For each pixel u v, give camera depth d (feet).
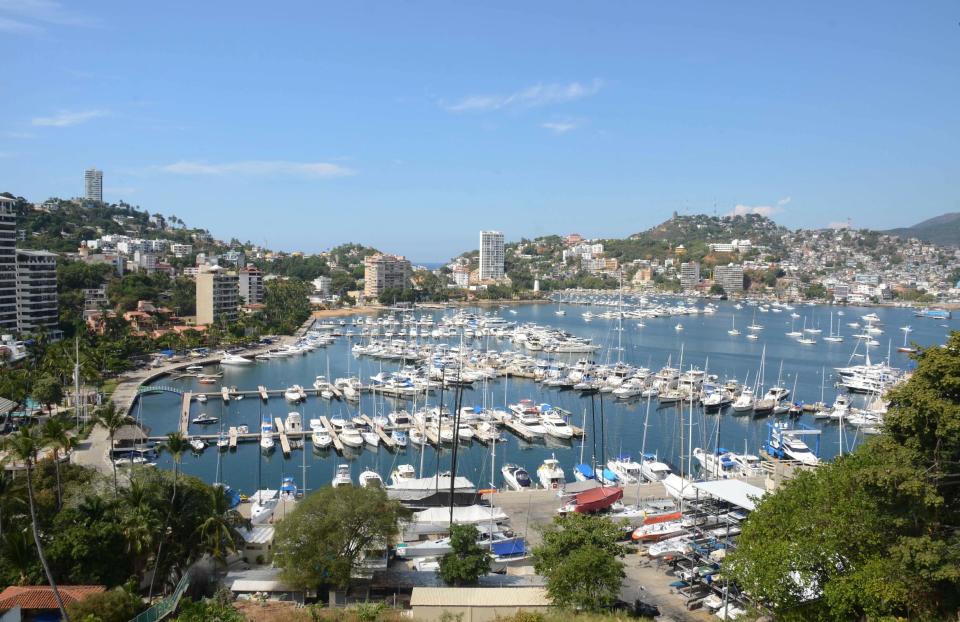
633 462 366.84
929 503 123.13
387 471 368.27
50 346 525.34
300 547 186.19
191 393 531.91
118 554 180.65
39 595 156.25
